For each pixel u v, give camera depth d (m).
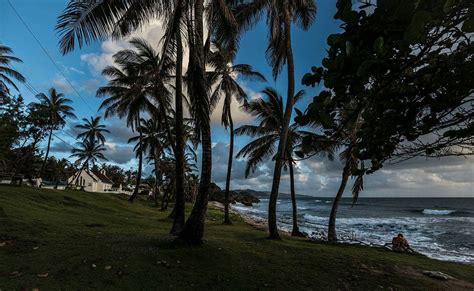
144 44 19.41
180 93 12.23
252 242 11.42
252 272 7.54
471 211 63.06
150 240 9.30
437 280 8.61
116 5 8.59
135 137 38.56
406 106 2.56
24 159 33.03
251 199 111.12
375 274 8.52
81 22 8.29
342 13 2.08
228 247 9.40
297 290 6.79
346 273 8.36
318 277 7.77
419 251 19.77
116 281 6.05
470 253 19.19
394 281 8.10
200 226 9.02
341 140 2.86
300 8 14.68
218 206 61.72
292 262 8.86
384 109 2.61
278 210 71.00
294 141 17.53
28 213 12.62
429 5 1.81
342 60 2.08
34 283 5.54
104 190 63.16
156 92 21.28
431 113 2.55
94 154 57.34
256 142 18.23
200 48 9.23
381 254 12.10
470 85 2.29
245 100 22.14
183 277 6.68
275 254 9.59
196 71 9.16
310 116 2.45
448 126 2.54
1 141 21.56
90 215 16.86
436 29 1.99
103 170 76.50
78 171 59.88
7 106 25.62
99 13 8.41
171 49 10.52
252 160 18.78
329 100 2.33
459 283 8.59
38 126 29.23
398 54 2.10
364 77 2.08
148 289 5.94
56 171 58.78
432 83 2.38
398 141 2.82
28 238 8.55
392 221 41.97
